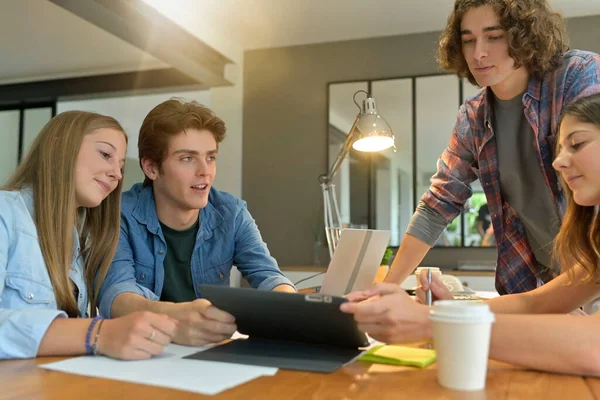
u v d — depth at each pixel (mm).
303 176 4324
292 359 824
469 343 658
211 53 4191
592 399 621
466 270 3508
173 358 839
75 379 713
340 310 789
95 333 858
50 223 1104
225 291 866
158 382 691
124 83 4773
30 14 3750
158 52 3713
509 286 1700
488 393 648
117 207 1289
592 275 1038
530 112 1468
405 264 1801
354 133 1890
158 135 1392
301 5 3680
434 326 689
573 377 727
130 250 1455
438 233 1815
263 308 864
